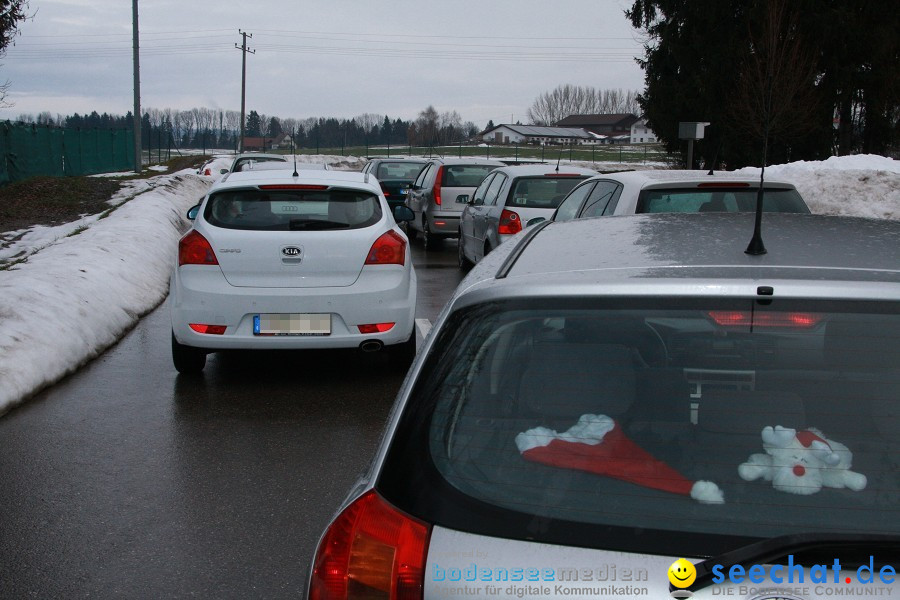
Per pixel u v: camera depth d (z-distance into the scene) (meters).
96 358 7.99
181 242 6.89
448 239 19.31
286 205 6.92
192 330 6.74
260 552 4.14
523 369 2.12
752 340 2.04
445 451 2.02
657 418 2.03
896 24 31.92
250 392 6.87
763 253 2.35
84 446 5.61
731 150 33.38
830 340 2.01
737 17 33.28
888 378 1.98
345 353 8.19
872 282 2.05
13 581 3.86
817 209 19.92
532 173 11.36
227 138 105.00
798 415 1.99
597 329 2.12
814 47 31.39
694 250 2.42
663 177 7.36
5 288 8.31
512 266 2.43
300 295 6.74
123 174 38.47
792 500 1.88
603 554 1.79
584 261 2.37
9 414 6.29
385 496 1.99
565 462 1.98
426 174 18.09
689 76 34.28
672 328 2.08
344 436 5.82
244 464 5.30
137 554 4.12
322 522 4.48
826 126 32.94
